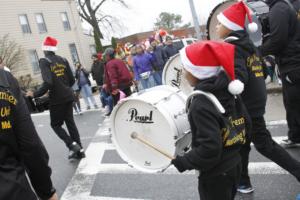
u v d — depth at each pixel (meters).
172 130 3.44
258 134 3.92
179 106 3.64
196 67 2.81
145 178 5.47
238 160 2.95
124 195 5.04
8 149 2.32
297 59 4.51
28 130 2.38
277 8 4.39
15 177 2.30
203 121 2.70
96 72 12.48
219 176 2.86
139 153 3.79
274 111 7.73
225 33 3.83
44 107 6.48
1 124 2.26
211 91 2.77
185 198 4.64
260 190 4.43
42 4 28.41
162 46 12.34
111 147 7.39
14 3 26.69
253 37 5.98
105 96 11.06
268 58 8.96
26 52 26.88
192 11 9.99
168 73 6.32
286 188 4.40
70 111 6.73
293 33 4.48
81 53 30.98
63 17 29.89
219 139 2.69
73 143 6.81
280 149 3.94
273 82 9.50
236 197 4.32
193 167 2.76
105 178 5.75
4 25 26.02
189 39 13.52
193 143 2.86
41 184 2.54
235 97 2.98
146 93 3.77
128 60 13.34
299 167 3.90
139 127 3.71
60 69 6.43
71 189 5.56
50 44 6.34
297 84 4.62
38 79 27.25
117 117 3.85
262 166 5.11
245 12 3.79
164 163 3.63
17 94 2.40
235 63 3.59
